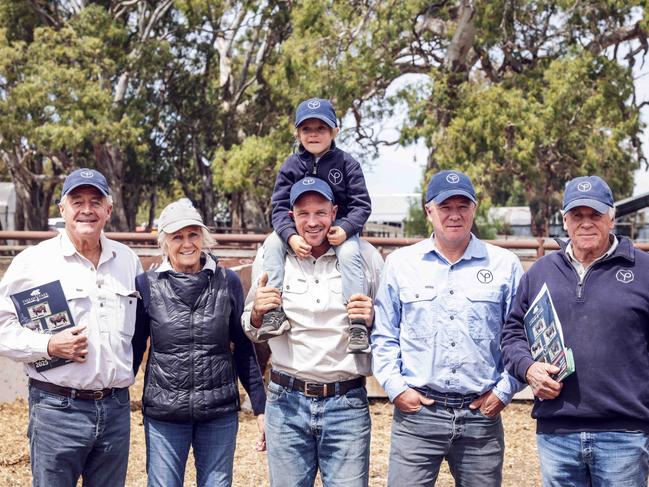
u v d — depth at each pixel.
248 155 27.25
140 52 31.67
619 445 3.40
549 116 23.64
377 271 4.10
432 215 3.75
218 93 37.53
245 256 10.73
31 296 3.64
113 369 3.71
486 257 3.79
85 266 3.78
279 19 33.12
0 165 40.97
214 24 35.06
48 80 26.88
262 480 5.68
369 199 4.31
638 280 3.45
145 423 3.86
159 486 3.76
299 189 3.81
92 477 3.79
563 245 3.64
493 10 24.73
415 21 25.59
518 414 7.45
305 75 25.41
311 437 3.83
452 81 25.38
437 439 3.72
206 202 37.88
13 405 7.38
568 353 3.35
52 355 3.57
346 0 25.30
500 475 3.77
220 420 3.85
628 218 30.00
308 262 3.93
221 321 3.83
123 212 33.88
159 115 35.97
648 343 3.47
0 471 5.69
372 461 6.08
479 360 3.70
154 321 3.81
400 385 3.71
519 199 55.84
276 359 3.85
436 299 3.73
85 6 33.75
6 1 30.89
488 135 23.52
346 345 3.81
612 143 24.92
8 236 8.02
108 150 33.28
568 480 3.53
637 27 25.59
